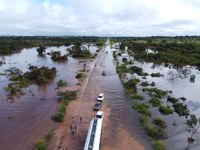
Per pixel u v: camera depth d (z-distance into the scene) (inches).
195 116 2118.6
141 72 3927.2
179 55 5546.3
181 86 3228.3
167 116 2123.5
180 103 2394.2
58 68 4367.6
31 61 5374.0
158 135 1726.1
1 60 5472.4
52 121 1973.4
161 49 7003.0
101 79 3457.2
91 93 2731.3
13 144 1625.2
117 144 1616.6
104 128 1840.6
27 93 2758.4
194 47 6801.2
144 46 7076.8
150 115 2114.9
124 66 4404.5
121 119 2018.9
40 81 3176.7
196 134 1798.7
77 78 3489.2
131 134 1761.8
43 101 2474.2
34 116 2087.8
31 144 1615.4
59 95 2603.3
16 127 1878.7
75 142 1633.9
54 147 1566.2
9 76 3599.9
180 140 1702.8
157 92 2775.6
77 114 2101.4
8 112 2178.9
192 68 4630.9
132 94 2655.0
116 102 2438.5
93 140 1481.3
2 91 2817.4
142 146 1601.9
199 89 3088.1
